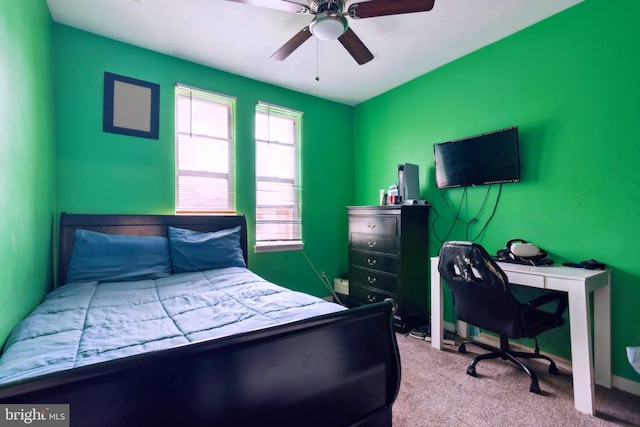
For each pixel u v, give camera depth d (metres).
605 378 1.90
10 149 1.36
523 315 1.81
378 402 1.25
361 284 3.24
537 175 2.27
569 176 2.11
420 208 2.96
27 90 1.62
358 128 3.91
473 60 2.65
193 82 2.83
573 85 2.07
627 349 1.60
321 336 1.08
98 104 2.41
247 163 3.15
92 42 2.39
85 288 1.84
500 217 2.50
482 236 2.62
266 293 1.75
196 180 2.88
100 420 0.70
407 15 2.13
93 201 2.38
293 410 1.01
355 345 1.18
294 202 3.52
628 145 1.85
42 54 1.93
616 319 1.91
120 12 2.13
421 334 2.76
